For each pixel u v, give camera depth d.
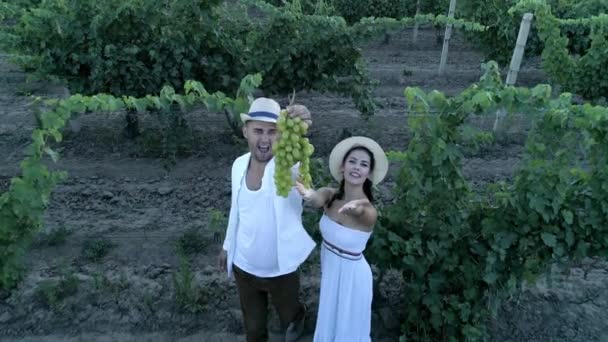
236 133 7.80
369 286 3.63
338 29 7.15
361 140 3.41
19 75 10.73
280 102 9.63
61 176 4.38
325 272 3.63
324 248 3.64
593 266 5.38
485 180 7.20
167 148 7.41
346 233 3.46
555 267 5.10
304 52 7.25
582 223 3.87
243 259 3.62
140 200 6.56
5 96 9.68
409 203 4.00
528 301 4.83
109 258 5.47
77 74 7.15
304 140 3.01
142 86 7.04
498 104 3.66
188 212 6.34
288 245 3.50
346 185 3.48
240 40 7.44
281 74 7.43
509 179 7.20
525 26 7.25
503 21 10.07
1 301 4.70
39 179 4.24
